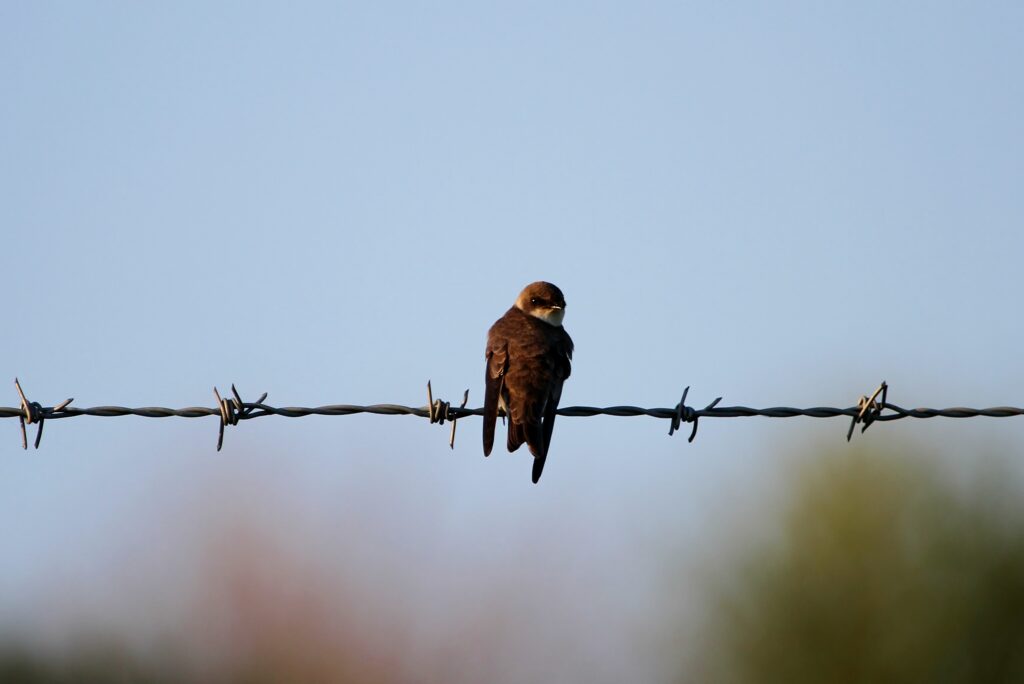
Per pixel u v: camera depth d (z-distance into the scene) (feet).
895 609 50.49
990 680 50.19
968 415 36.42
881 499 51.37
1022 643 50.29
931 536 50.93
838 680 49.93
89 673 51.70
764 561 51.34
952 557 50.83
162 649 52.29
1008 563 50.57
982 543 50.96
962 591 50.80
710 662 50.44
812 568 50.93
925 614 50.44
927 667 49.93
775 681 50.19
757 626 50.47
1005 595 50.47
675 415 36.68
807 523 51.39
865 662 50.01
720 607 50.80
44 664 51.83
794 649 50.26
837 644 50.11
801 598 50.57
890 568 50.70
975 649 50.37
